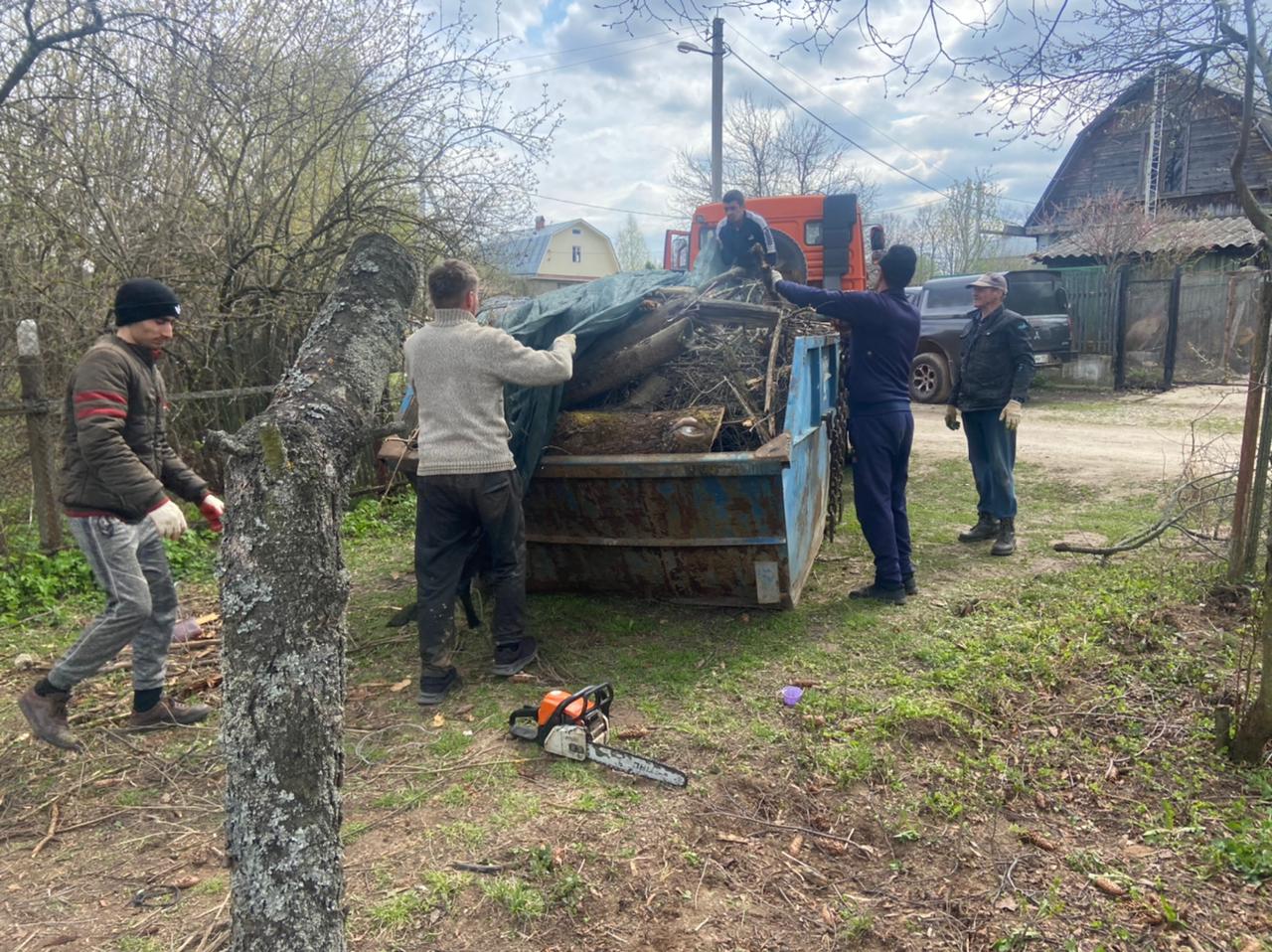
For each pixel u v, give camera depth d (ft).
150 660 12.67
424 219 27.76
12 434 22.75
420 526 13.56
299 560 5.51
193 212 25.67
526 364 13.02
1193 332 50.29
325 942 5.53
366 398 6.63
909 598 17.52
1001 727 12.14
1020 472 29.89
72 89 22.72
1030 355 19.83
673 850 9.48
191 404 25.59
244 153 26.68
